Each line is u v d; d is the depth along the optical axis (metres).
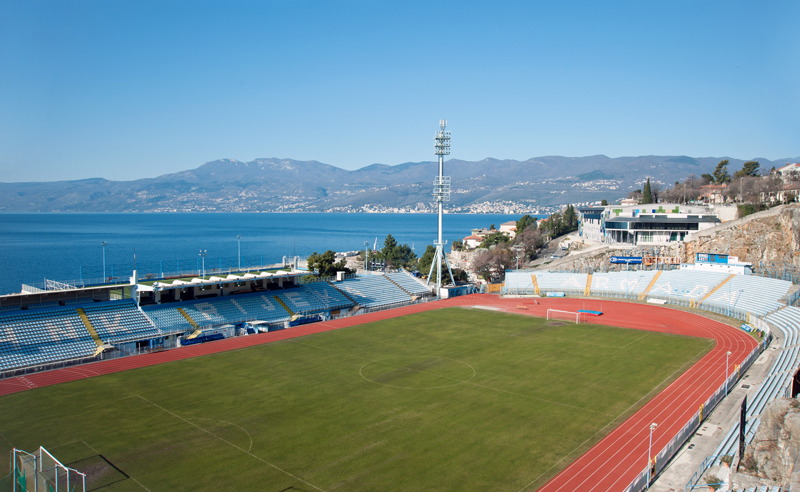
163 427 54.59
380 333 98.00
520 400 62.81
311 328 102.44
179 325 95.62
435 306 126.81
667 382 69.44
